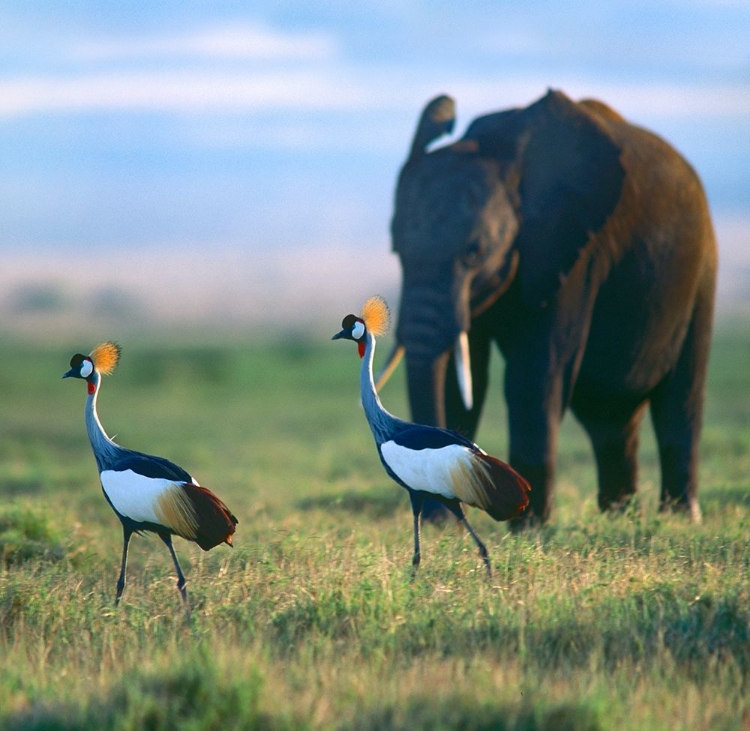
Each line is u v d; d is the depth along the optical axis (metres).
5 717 23.08
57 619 31.38
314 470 72.50
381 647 27.00
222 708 22.58
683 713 23.56
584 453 73.19
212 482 68.25
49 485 63.38
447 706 22.72
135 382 170.25
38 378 169.38
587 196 44.25
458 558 35.12
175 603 32.50
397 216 45.41
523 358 45.09
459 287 43.28
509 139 45.47
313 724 22.22
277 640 28.92
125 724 22.05
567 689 23.95
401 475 33.38
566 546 37.41
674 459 49.44
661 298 47.22
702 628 28.62
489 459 32.50
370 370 34.41
